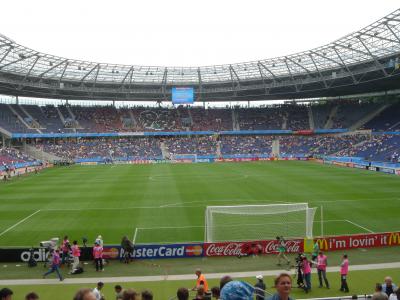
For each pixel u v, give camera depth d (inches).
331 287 799.1
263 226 1214.9
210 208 1190.9
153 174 2765.7
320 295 756.0
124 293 264.2
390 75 3282.5
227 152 4040.4
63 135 3941.9
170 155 3924.7
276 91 4473.4
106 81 4180.6
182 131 4343.0
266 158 3954.2
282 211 1226.0
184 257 1029.8
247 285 238.1
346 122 4328.3
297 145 4133.9
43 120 4128.9
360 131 4001.0
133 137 4308.6
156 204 1680.6
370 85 3873.0
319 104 4832.7
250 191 1973.4
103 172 2920.8
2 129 3597.4
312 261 852.6
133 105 4879.4
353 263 954.7
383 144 3385.8
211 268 938.1
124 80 4192.9
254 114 4773.6
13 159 3206.2
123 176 2657.5
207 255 1034.7
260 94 4576.8
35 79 3779.5
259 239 1106.1
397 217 1406.3
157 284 827.4
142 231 1266.0
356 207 1574.8
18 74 3535.9
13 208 1624.0
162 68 4084.6
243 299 228.8
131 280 855.7
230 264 968.3
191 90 4183.1
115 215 1487.5
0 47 3034.0
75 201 1759.4
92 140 4173.2
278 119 4635.8
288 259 1000.9
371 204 1628.9
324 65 3636.8
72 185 2247.8
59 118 4259.4
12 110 4082.2
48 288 809.5
